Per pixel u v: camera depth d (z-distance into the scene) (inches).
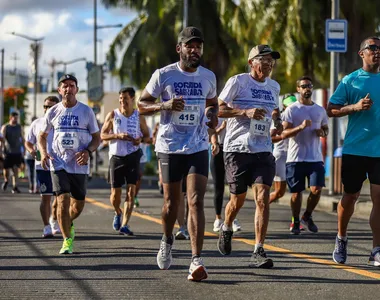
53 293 284.7
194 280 305.1
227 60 1612.9
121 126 464.1
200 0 1562.5
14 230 479.8
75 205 404.5
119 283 303.0
